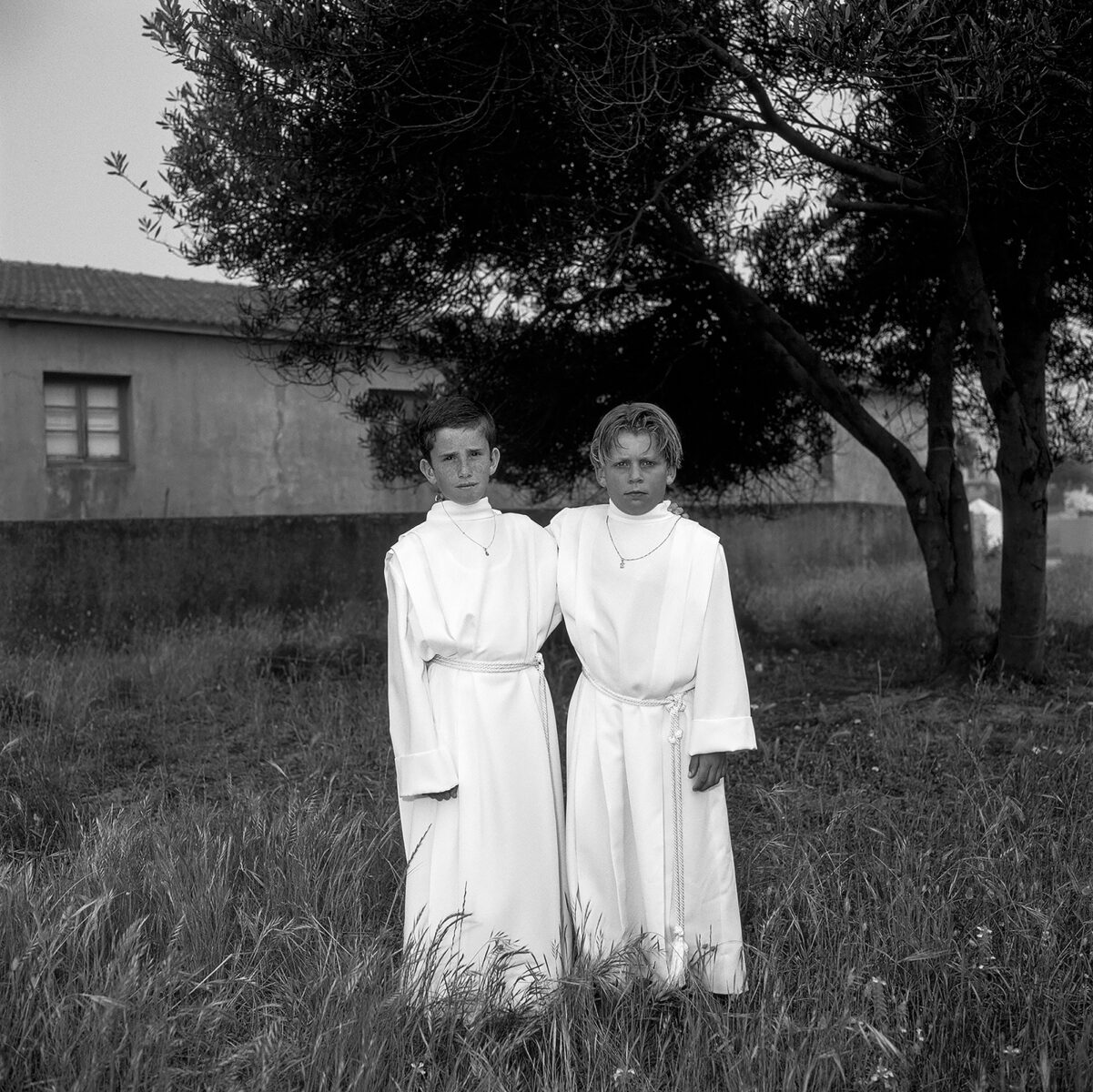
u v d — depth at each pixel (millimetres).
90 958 2830
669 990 2771
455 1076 2381
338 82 4922
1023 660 6738
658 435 2834
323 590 11977
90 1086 2217
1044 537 6734
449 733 2840
